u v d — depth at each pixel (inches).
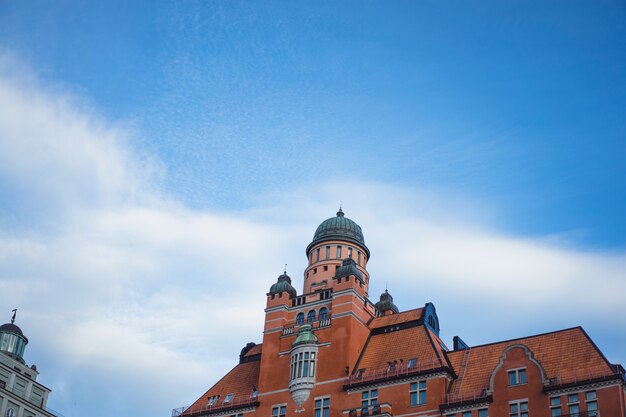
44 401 3855.8
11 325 3932.1
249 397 3745.1
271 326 3855.8
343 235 4170.8
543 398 3090.6
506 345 3442.4
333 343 3629.4
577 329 3329.2
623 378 3009.4
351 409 3405.5
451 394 3282.5
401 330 3690.9
